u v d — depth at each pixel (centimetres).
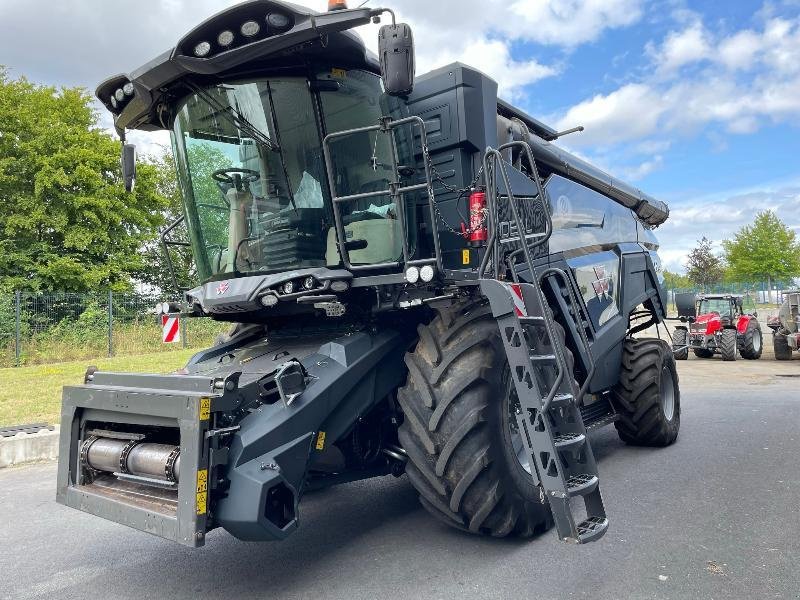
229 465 312
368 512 482
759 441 683
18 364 1669
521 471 392
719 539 398
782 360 1731
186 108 438
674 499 487
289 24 372
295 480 336
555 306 537
